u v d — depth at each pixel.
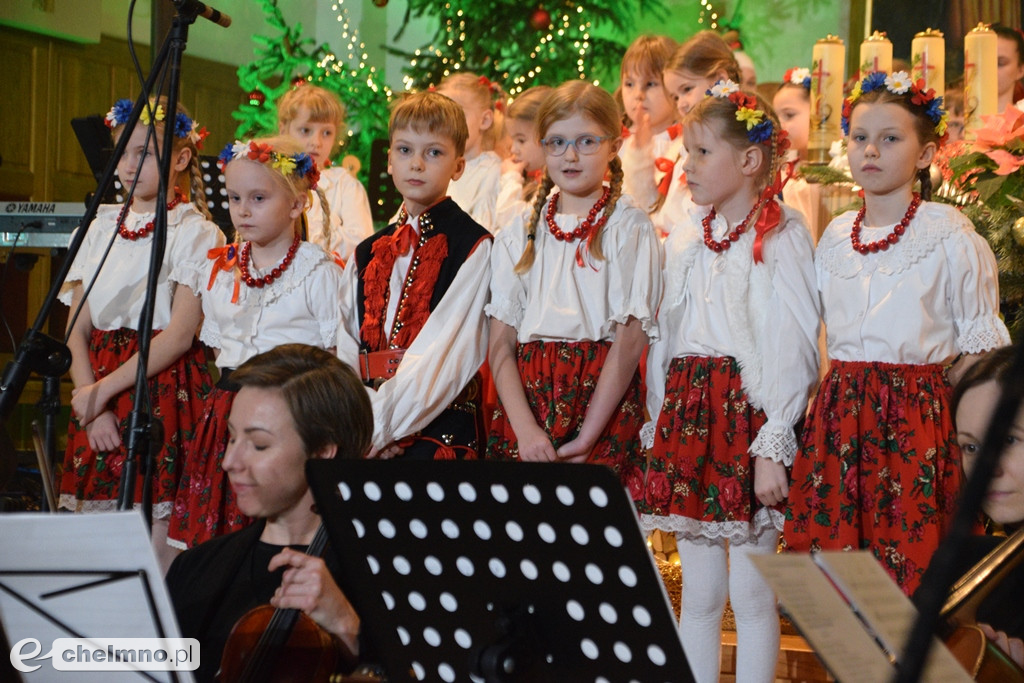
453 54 8.79
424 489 1.62
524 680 1.65
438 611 1.70
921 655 0.92
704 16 8.28
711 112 2.91
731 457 2.79
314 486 1.72
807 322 2.81
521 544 1.58
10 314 6.29
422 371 2.96
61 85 7.97
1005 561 1.86
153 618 1.57
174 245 3.50
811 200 4.87
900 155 2.77
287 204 3.26
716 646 2.82
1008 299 3.22
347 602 1.91
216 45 8.81
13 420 5.62
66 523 1.51
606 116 3.02
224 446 3.20
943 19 5.93
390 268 3.20
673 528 2.80
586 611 1.57
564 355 2.95
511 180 4.84
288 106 5.73
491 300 3.09
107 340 3.54
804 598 1.28
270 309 3.25
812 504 2.73
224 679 1.88
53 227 4.17
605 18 8.72
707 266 2.91
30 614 1.60
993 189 3.28
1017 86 5.17
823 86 4.63
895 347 2.71
